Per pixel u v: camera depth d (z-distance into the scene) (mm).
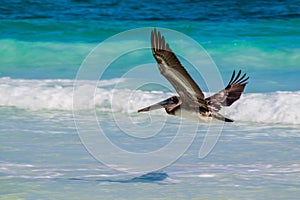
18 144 13961
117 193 11164
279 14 30469
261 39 25359
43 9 31875
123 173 12289
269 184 11594
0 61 23109
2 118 16188
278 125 15633
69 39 26172
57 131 15062
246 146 13945
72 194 11070
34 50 24172
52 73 20938
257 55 23391
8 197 10883
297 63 22406
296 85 18938
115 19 29938
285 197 10953
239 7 32000
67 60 23156
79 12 31375
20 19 29844
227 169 12484
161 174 12242
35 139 14359
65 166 12617
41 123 15750
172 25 28547
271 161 12906
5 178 11836
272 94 17062
